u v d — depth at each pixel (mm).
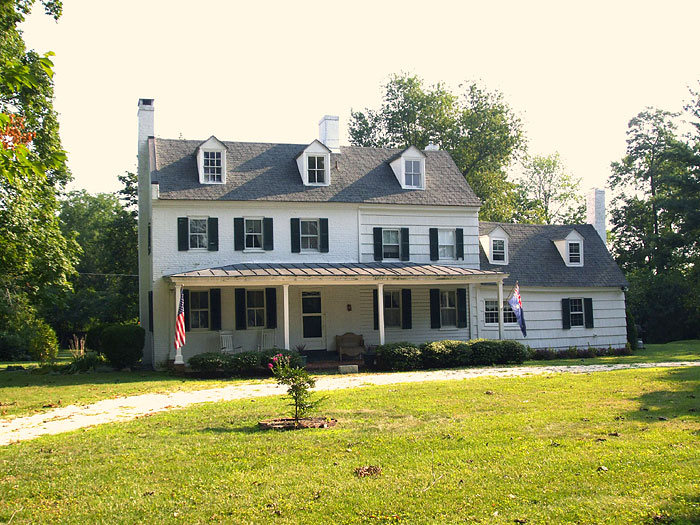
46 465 8859
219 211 25656
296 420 11172
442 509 6738
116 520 6730
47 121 24375
